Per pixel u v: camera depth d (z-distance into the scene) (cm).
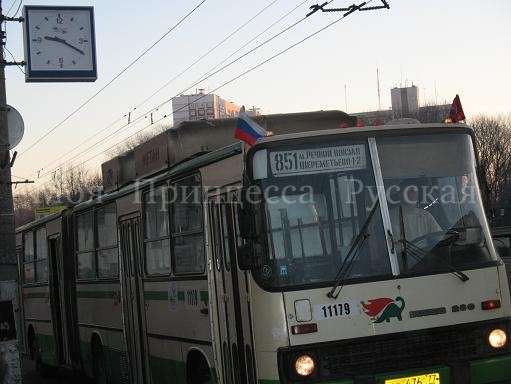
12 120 1024
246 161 652
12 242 994
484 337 652
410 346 634
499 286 666
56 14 1155
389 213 657
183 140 869
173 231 869
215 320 753
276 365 620
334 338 624
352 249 645
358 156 668
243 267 638
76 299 1301
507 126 5078
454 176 683
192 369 832
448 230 666
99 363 1202
